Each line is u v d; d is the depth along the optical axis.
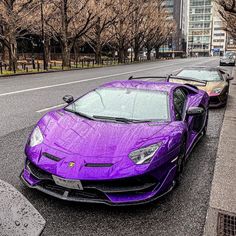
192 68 11.21
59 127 3.67
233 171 4.39
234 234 2.85
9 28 22.45
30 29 28.69
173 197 3.52
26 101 9.80
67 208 3.16
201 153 5.19
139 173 2.99
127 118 3.96
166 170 3.24
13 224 1.71
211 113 8.93
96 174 2.95
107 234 2.78
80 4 30.41
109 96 4.49
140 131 3.53
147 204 3.32
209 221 3.05
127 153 3.13
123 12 40.75
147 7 48.97
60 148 3.25
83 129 3.58
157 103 4.25
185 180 4.02
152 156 3.14
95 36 41.06
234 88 15.48
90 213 3.09
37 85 14.27
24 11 23.53
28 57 48.91
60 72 24.62
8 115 7.66
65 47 30.70
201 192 3.68
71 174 2.96
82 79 17.52
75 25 31.30
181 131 3.70
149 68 31.81
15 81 16.34
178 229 2.89
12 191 1.96
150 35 59.12
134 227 2.90
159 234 2.81
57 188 3.09
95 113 4.12
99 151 3.16
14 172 4.00
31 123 6.86
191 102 5.25
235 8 13.58
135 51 57.44
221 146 5.62
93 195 3.00
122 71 25.97
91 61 45.31
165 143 3.32
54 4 29.06
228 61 39.81
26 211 1.84
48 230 2.79
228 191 3.73
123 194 3.04
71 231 2.79
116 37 46.31
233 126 7.26
